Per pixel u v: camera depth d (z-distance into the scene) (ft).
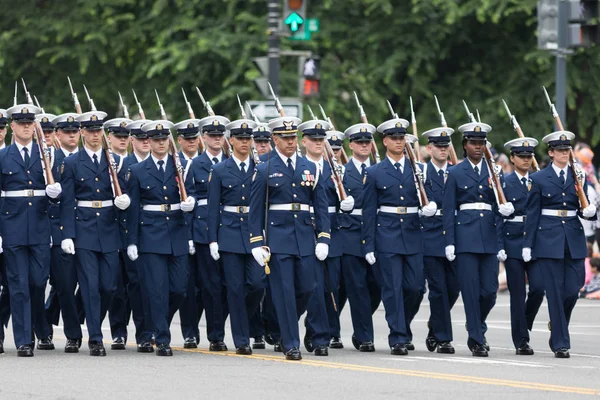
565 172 124.47
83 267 121.70
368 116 258.37
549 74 256.93
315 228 118.83
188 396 94.79
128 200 122.01
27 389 98.37
